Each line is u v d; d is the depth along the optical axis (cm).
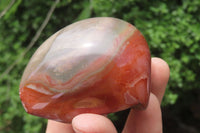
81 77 21
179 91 40
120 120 44
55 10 43
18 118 42
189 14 36
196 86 39
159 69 26
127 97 21
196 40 36
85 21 23
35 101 22
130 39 22
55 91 21
